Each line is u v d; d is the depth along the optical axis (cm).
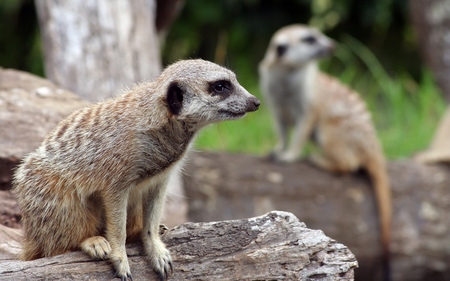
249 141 1401
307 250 486
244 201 1112
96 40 941
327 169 1208
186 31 1670
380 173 1153
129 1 980
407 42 1788
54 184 487
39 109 734
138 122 475
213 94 496
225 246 484
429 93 1477
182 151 491
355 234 1138
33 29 1622
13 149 659
